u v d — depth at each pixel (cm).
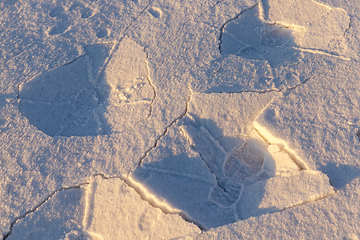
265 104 196
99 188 185
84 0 237
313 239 173
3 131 197
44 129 200
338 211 175
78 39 222
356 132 187
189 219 178
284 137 188
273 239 173
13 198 185
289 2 225
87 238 181
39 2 237
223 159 191
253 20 223
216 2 227
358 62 202
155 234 177
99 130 200
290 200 178
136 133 195
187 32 218
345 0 222
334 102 194
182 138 192
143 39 219
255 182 187
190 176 186
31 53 218
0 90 207
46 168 190
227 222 179
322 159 183
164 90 203
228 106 197
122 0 235
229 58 210
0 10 235
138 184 184
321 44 210
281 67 204
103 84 213
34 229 181
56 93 209
